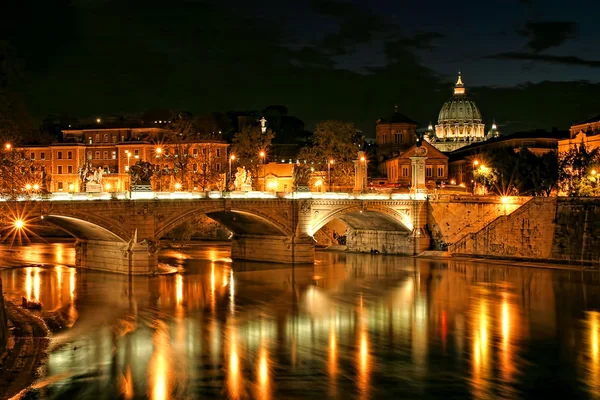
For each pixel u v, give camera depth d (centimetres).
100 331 7781
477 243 13900
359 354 6994
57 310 8800
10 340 7181
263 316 8681
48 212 10088
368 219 15325
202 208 11962
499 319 8569
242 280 11412
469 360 6831
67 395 5722
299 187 13838
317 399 5719
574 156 15788
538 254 13138
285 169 18800
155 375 6247
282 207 13212
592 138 18575
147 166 11569
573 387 6109
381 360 6800
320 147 18300
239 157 19000
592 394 5947
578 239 12681
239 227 14075
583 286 10712
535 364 6731
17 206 9731
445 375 6366
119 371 6347
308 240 13438
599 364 6744
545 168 16725
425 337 7688
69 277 11262
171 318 8500
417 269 12669
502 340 7588
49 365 6488
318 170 18050
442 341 7519
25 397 5666
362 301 9688
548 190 16275
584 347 7319
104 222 10850
